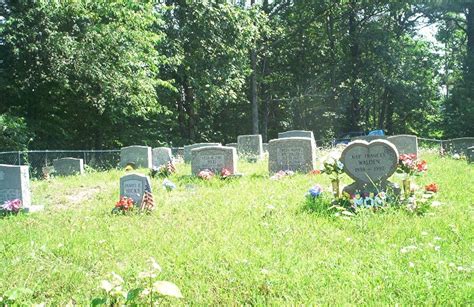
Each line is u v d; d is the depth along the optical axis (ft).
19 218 31.19
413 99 131.13
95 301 12.27
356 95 128.57
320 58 135.64
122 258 20.13
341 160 28.32
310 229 22.77
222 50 101.30
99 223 27.43
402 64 129.59
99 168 69.56
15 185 34.35
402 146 57.11
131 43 77.82
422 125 148.66
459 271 15.31
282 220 24.67
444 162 48.44
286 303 14.20
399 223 22.57
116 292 12.61
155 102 88.28
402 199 26.03
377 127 154.10
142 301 13.12
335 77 132.77
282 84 138.10
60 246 21.88
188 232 23.65
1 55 74.02
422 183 33.58
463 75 125.39
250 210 27.91
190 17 96.73
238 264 17.81
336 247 19.75
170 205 31.99
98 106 79.87
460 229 20.93
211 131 129.90
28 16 68.95
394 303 13.56
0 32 69.21
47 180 52.44
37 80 76.69
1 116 67.31
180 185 41.34
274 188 35.35
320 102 136.77
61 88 79.82
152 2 83.46
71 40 70.90
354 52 132.57
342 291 14.67
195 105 116.88
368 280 15.40
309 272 16.61
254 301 14.65
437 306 13.19
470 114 115.65
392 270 15.94
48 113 85.35
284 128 144.05
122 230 25.20
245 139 70.33
